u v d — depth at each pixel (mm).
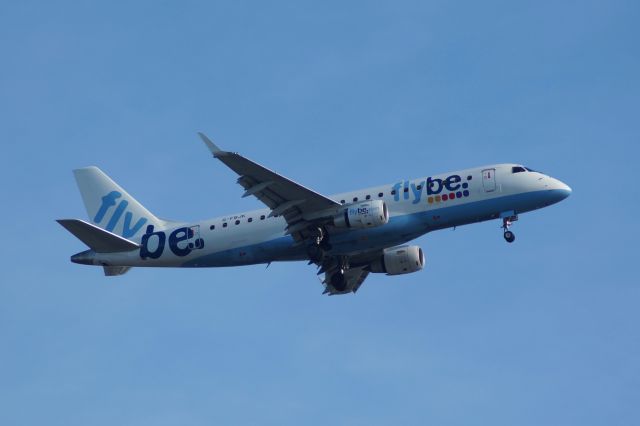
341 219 196625
